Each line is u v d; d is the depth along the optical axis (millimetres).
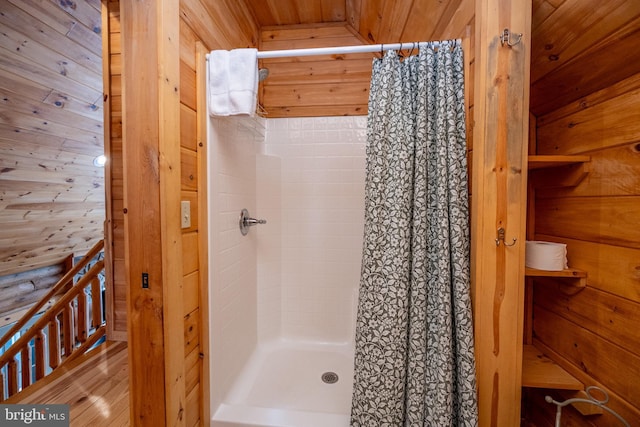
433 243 1039
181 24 970
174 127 905
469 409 929
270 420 1136
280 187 1914
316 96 1886
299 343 1902
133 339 898
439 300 983
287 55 1108
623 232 830
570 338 1028
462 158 1025
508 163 929
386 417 1013
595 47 829
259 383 1530
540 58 992
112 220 1789
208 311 1133
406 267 1039
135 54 849
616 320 849
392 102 1082
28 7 1557
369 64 1853
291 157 1907
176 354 925
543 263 999
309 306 1919
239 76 1095
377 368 1038
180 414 945
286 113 1903
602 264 898
